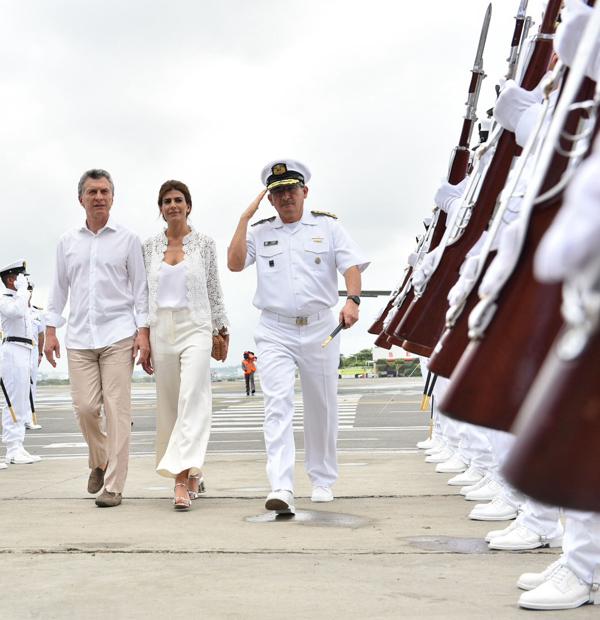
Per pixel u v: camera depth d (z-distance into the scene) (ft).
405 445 36.35
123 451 20.72
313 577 13.16
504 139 13.82
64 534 16.92
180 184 20.93
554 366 4.87
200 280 20.70
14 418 31.94
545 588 11.28
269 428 19.30
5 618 11.43
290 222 20.45
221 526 17.56
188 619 11.18
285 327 20.07
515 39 14.14
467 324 9.02
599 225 4.35
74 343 21.26
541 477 4.78
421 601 11.73
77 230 21.42
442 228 20.48
